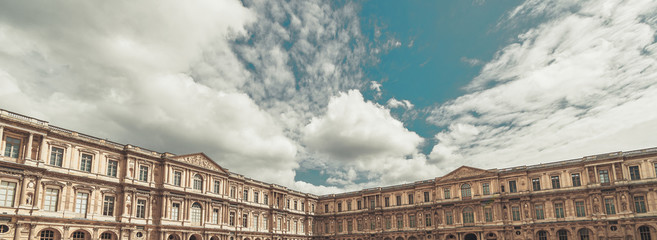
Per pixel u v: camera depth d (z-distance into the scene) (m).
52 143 59.78
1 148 53.53
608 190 74.81
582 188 78.00
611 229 73.00
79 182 62.25
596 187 75.81
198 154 83.06
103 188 65.50
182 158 78.88
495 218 86.31
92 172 64.38
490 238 86.69
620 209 72.44
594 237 74.75
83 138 64.00
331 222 114.25
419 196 100.94
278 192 105.19
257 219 97.88
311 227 114.56
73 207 60.88
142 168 72.38
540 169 84.25
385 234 103.31
